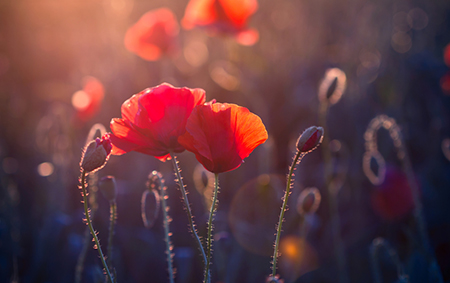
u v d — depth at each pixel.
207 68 2.12
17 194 1.58
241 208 1.56
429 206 1.56
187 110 0.80
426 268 1.15
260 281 1.31
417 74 2.02
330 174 1.15
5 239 1.36
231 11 1.61
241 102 1.94
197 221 1.50
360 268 1.37
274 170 1.73
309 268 1.36
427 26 2.38
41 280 1.33
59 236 1.41
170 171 1.63
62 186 1.45
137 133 0.80
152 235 1.45
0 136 1.97
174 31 1.79
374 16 2.04
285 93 1.97
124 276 1.34
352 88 1.84
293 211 1.42
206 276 0.78
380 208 1.28
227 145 0.79
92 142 0.78
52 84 2.18
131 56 2.11
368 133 1.12
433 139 1.76
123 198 1.54
